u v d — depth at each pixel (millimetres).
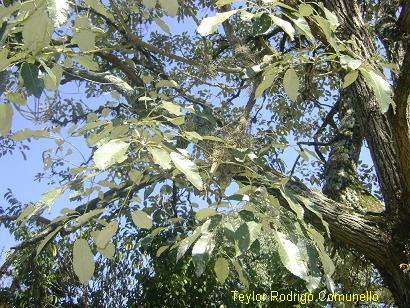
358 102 3979
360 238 3779
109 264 5828
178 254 1923
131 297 5469
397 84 3193
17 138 2160
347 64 2078
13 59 1732
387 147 3869
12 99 1902
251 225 1817
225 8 4754
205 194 2494
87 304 5840
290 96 2062
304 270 1767
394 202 3828
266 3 1986
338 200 4328
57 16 1496
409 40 3369
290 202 2072
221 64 5266
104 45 4820
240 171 2760
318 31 3281
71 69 4402
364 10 5250
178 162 1718
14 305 5438
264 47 4648
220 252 2230
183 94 4402
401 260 3740
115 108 3725
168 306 5031
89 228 3879
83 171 2086
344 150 4699
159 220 4719
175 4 1612
